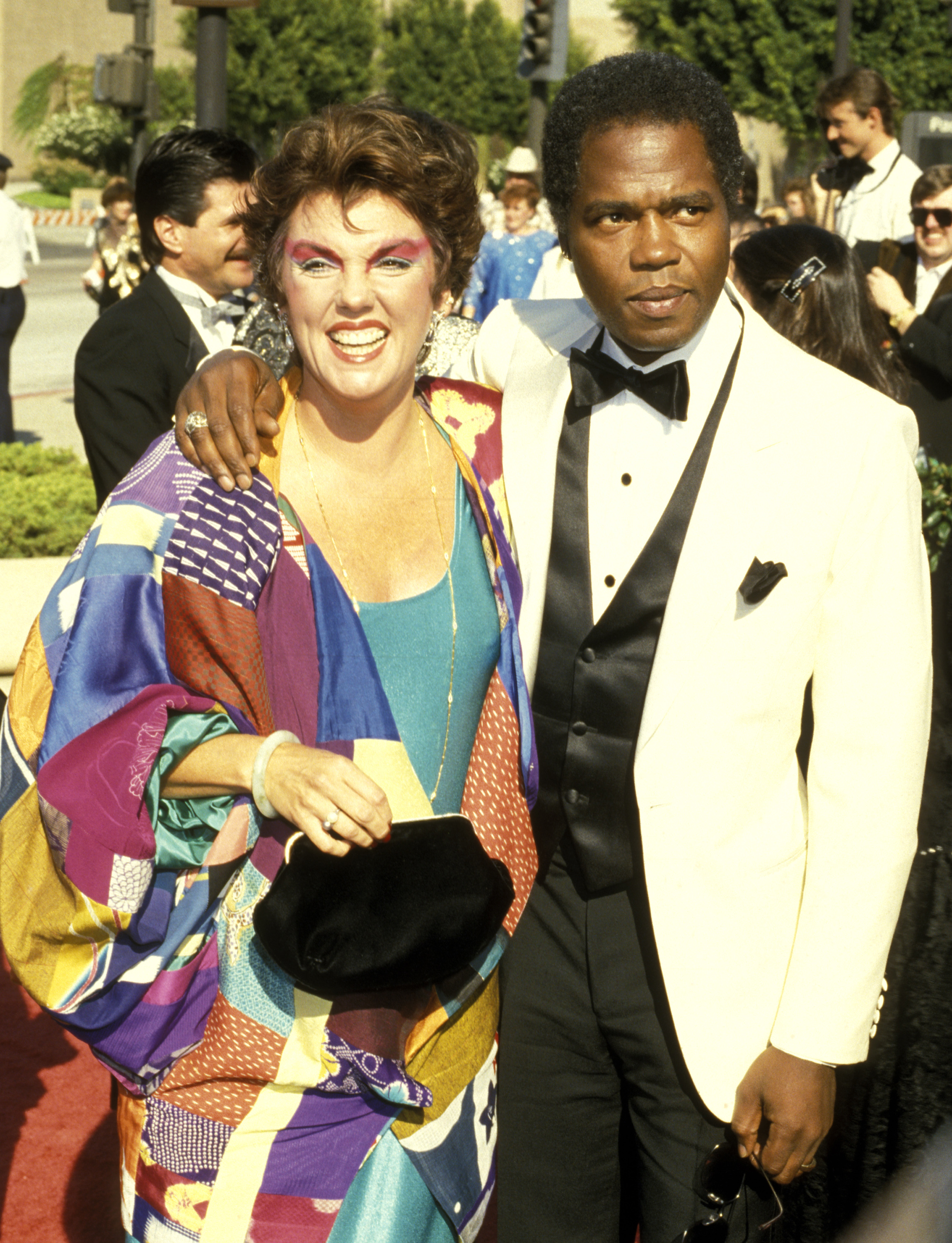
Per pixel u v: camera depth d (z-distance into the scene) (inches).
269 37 1403.8
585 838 78.0
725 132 71.4
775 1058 73.7
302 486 73.4
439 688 73.1
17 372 540.1
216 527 68.4
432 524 75.5
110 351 139.2
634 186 70.2
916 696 71.8
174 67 1530.5
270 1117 71.1
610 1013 79.0
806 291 98.8
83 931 68.2
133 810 66.2
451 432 80.7
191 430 70.2
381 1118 72.4
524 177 344.8
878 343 100.7
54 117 1599.4
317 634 70.3
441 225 71.0
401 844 67.9
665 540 75.7
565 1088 82.6
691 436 75.9
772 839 75.4
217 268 141.6
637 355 76.6
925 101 1038.4
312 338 70.8
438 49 1489.9
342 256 69.1
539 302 88.0
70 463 256.4
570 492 78.1
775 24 1052.5
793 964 74.0
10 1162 118.1
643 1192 81.1
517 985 82.0
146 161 140.9
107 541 68.4
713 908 74.5
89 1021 70.6
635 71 71.4
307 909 66.8
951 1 443.8
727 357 76.3
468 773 75.7
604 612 76.5
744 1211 79.7
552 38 339.0
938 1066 82.4
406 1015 71.4
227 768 66.5
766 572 71.4
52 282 872.9
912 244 212.7
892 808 71.9
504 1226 85.4
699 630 73.3
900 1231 83.0
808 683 78.9
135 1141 73.3
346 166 67.7
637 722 76.7
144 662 67.5
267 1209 70.9
